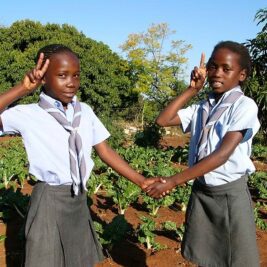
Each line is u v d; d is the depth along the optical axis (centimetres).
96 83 2430
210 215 362
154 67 3091
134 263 517
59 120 329
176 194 772
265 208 824
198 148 352
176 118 384
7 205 659
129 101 2936
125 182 734
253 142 1762
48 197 332
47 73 327
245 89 1546
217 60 343
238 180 352
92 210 734
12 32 2545
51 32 2544
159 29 3228
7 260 516
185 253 383
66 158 332
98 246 373
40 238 331
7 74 2380
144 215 733
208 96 366
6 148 1556
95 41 2694
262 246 601
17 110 331
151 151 1405
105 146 368
